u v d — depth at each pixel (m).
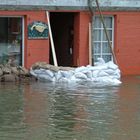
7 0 23.25
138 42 25.98
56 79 22.38
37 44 23.86
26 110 16.06
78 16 24.69
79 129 13.84
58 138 12.87
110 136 13.16
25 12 23.58
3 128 13.80
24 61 23.72
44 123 14.45
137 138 12.97
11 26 23.70
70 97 18.44
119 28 25.55
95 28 25.12
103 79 22.64
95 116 15.42
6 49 23.75
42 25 23.88
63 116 15.36
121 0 25.41
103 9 25.00
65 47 25.72
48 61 24.08
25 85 21.14
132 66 25.88
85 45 24.83
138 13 25.89
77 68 22.73
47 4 23.92
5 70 22.27
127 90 20.41
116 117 15.32
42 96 18.48
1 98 17.95
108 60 25.53
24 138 12.83
